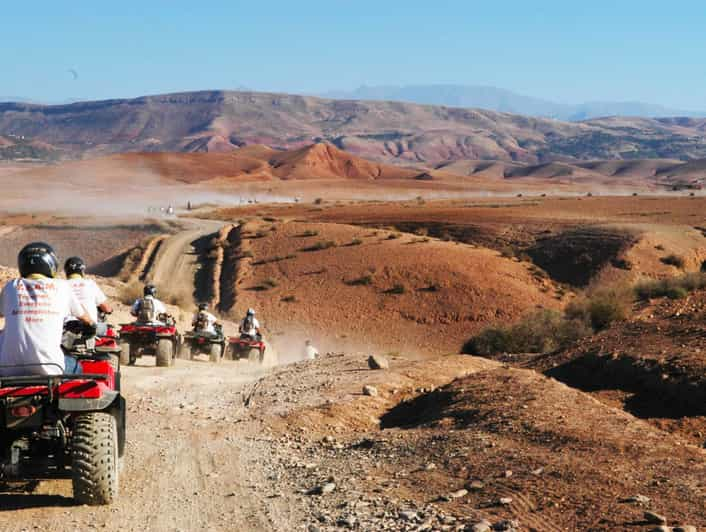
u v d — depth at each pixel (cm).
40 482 682
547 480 659
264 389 1408
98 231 11406
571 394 1051
